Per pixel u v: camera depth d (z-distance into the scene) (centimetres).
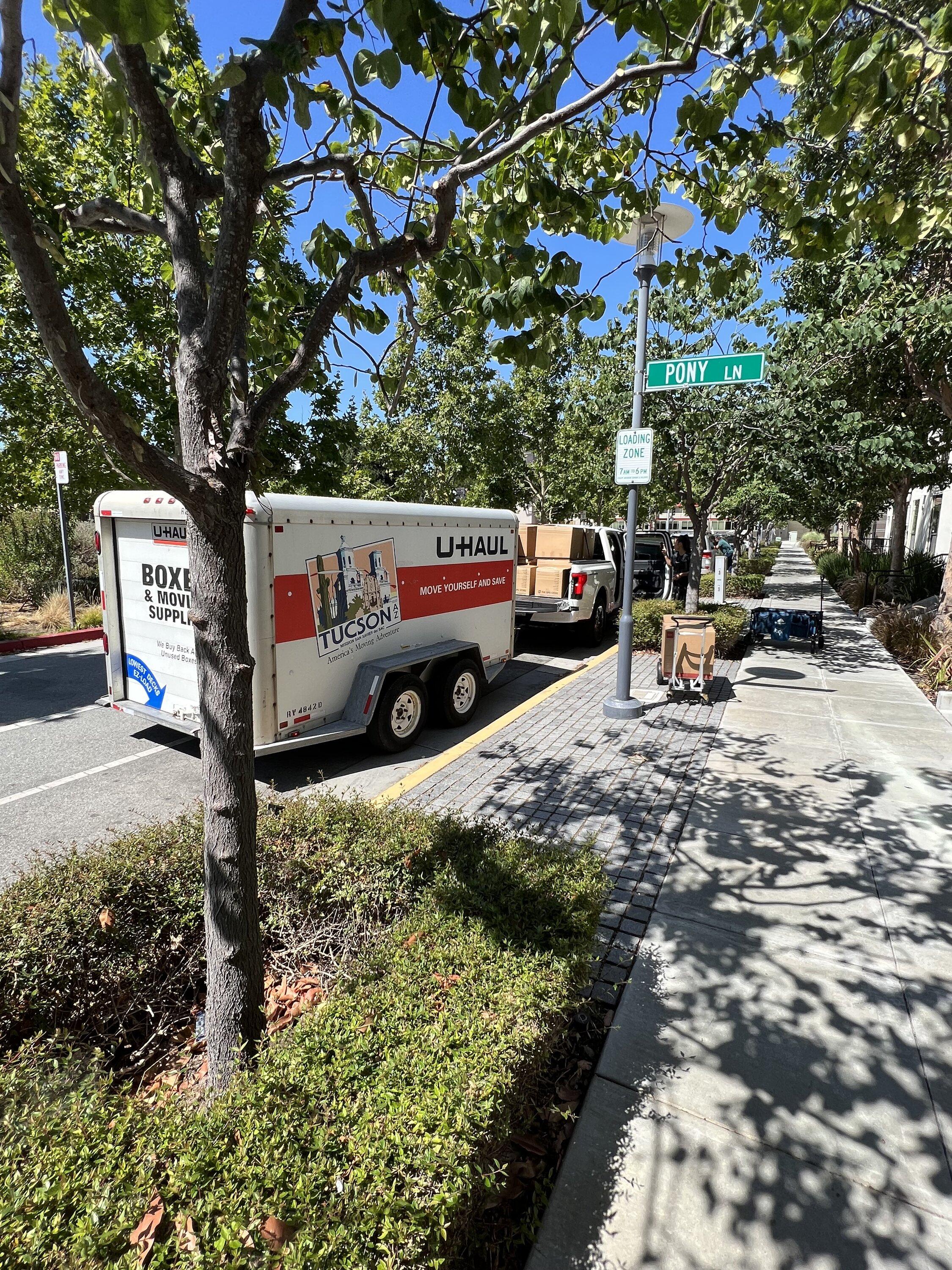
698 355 938
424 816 364
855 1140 229
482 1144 180
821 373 888
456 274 264
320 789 491
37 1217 146
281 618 523
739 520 2875
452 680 708
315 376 339
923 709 764
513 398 1959
